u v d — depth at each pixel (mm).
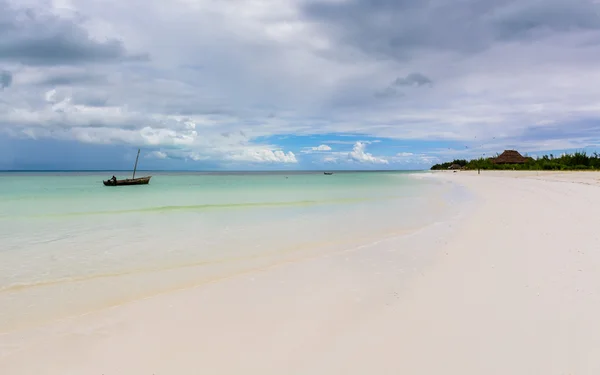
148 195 28625
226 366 3744
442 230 10875
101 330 4699
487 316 4500
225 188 38094
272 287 6168
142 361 3920
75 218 15258
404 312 4824
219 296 5801
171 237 11000
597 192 19562
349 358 3756
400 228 11789
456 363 3523
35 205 20922
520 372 3311
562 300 4801
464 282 5879
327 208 18312
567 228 9594
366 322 4598
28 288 6473
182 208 18875
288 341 4227
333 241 10055
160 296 5895
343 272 6918
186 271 7418
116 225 13328
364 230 11648
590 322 4145
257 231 11867
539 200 17438
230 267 7652
